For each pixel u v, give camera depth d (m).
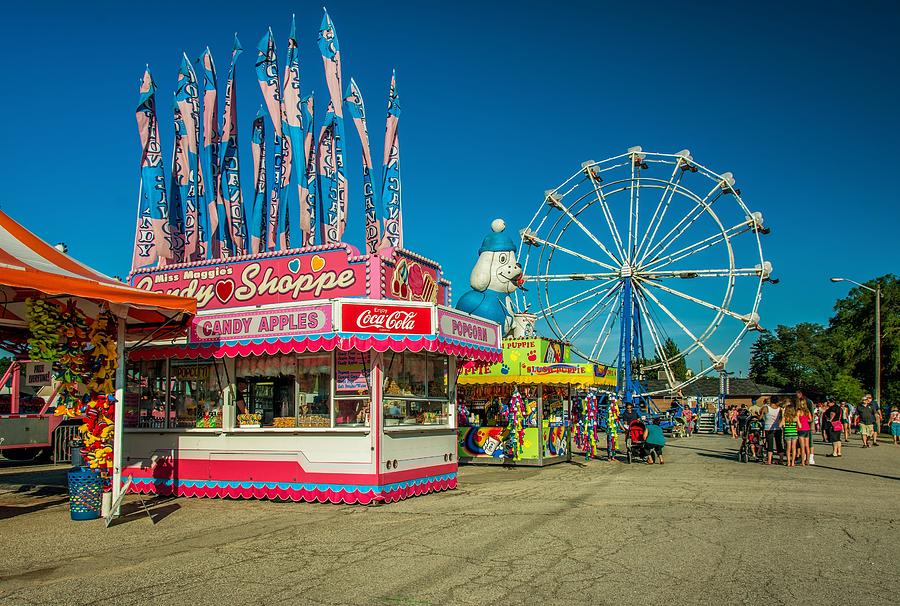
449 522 8.94
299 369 11.48
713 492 11.80
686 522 8.80
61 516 9.85
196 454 11.88
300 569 6.52
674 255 33.19
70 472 9.55
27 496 12.21
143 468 12.27
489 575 6.20
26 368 20.38
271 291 13.01
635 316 34.22
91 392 9.66
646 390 33.44
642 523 8.73
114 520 9.48
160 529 8.80
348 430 10.91
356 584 5.95
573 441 21.58
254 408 11.79
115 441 9.51
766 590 5.71
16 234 9.89
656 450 17.83
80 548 7.70
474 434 17.67
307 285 12.70
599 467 16.94
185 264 13.82
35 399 21.20
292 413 11.45
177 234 15.12
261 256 13.20
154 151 14.88
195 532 8.58
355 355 11.13
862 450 23.09
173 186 15.32
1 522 9.40
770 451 17.56
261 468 11.40
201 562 6.88
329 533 8.35
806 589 5.74
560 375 16.94
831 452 21.97
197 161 15.62
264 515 9.84
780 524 8.66
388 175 14.75
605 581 5.99
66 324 9.55
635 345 33.62
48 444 19.83
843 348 54.22
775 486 12.66
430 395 12.23
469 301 17.97
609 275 34.06
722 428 41.31
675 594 5.61
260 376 11.78
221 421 11.84
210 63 15.99
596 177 35.50
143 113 14.87
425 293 13.98
